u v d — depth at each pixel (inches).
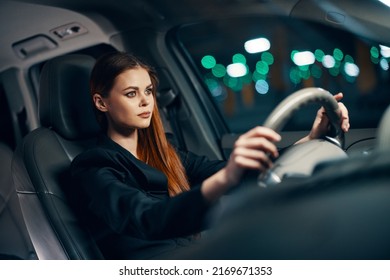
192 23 115.0
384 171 24.7
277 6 100.3
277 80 557.9
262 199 25.8
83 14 113.3
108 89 80.6
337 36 104.0
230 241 24.7
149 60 119.4
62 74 88.0
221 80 681.0
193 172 91.9
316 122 65.1
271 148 43.8
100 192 71.1
